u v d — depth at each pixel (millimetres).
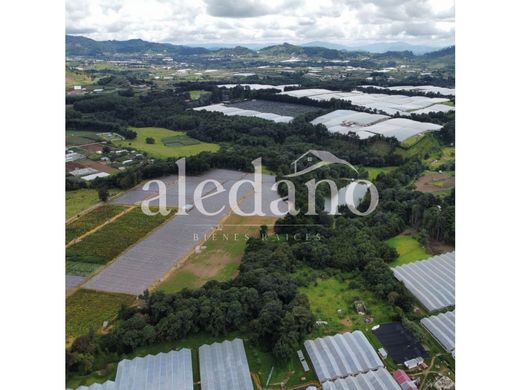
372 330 68438
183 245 91562
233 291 70812
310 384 58875
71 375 59562
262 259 81625
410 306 73250
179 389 56312
